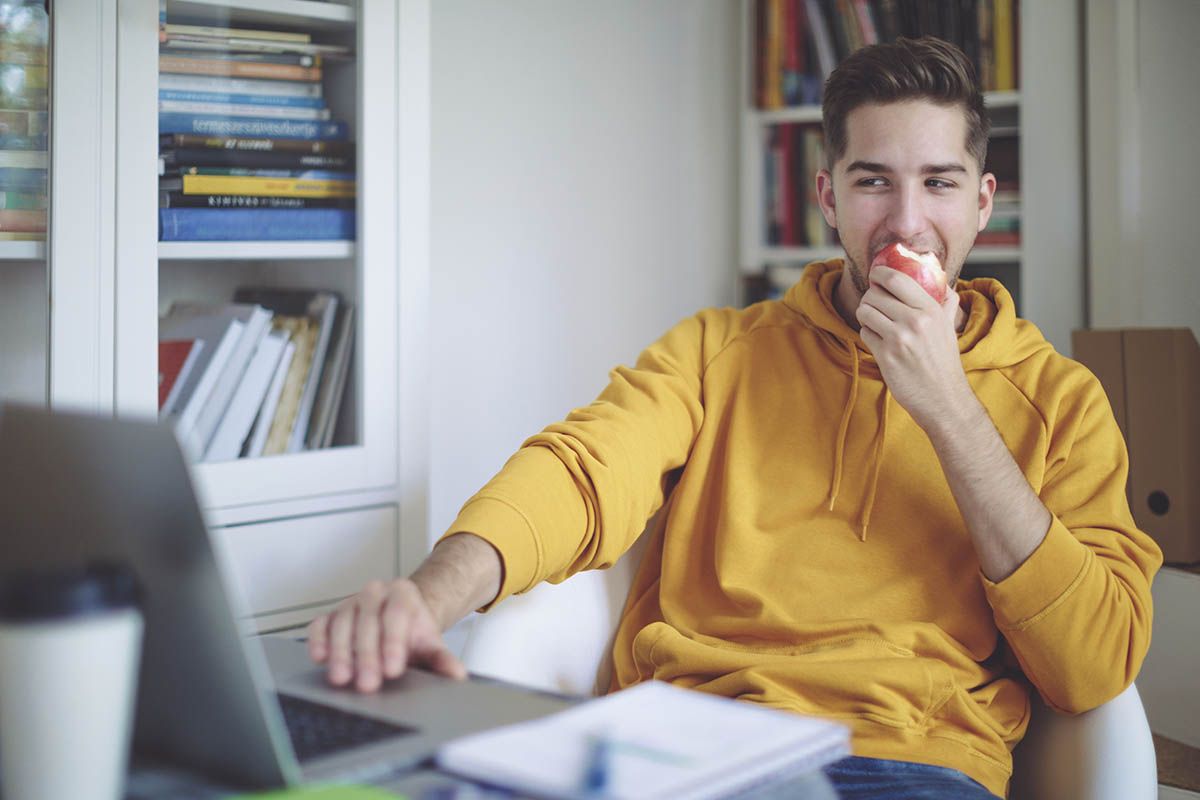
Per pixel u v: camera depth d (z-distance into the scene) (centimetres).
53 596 63
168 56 194
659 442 150
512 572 122
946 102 148
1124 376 246
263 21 205
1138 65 278
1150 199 279
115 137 189
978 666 138
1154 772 130
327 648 97
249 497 205
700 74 334
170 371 196
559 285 304
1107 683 130
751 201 332
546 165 299
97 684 64
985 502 130
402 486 225
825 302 154
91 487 70
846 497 146
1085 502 140
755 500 150
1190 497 240
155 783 75
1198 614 231
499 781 73
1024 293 295
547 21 296
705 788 72
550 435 142
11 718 64
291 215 210
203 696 71
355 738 81
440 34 276
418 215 224
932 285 142
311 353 214
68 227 185
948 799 118
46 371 187
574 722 82
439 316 280
